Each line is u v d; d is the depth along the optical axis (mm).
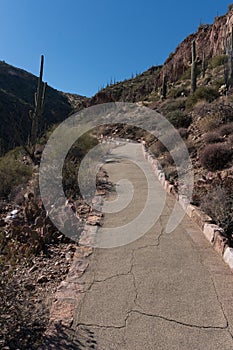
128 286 3357
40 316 2709
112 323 2752
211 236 4523
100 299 3113
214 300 3105
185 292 3242
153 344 2512
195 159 9117
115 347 2469
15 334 2484
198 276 3568
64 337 2555
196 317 2846
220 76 24125
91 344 2490
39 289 3309
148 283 3412
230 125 9922
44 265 3908
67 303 3031
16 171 8812
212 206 5211
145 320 2797
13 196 7246
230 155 7828
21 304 2736
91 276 3584
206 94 16672
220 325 2744
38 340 2500
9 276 2717
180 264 3869
